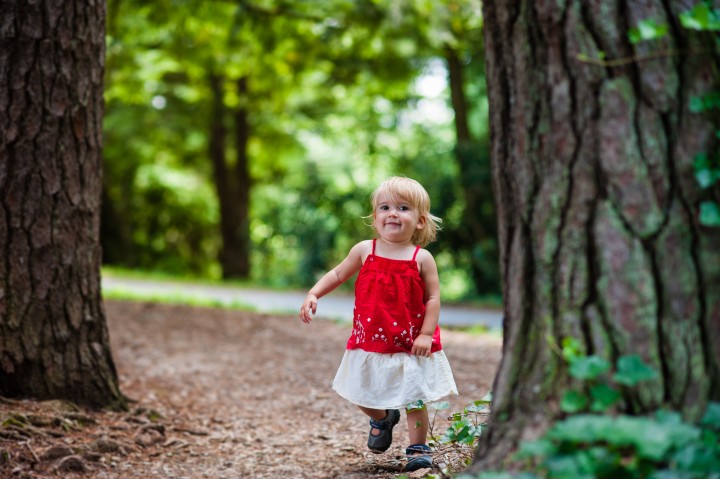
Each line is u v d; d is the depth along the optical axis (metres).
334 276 4.08
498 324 11.45
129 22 14.34
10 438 3.94
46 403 4.47
